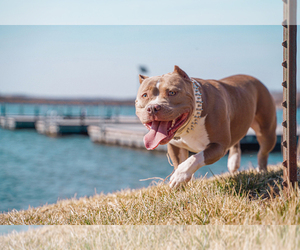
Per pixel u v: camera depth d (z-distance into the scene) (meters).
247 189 3.59
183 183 3.20
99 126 27.98
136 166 17.19
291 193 2.73
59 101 63.62
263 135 4.65
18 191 11.55
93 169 16.34
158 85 3.09
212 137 3.46
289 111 2.82
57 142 27.48
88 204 4.05
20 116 44.00
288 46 2.79
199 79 3.70
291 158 2.83
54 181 13.47
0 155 20.70
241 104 3.99
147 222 2.95
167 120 2.98
